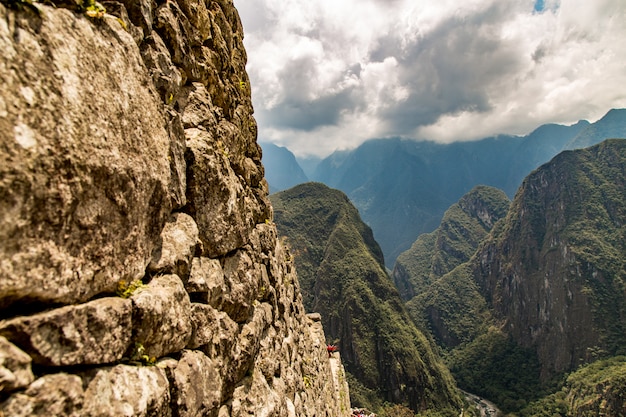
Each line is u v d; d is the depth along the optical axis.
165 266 3.88
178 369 3.74
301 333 13.75
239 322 6.18
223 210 5.52
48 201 2.36
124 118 3.22
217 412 4.61
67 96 2.56
